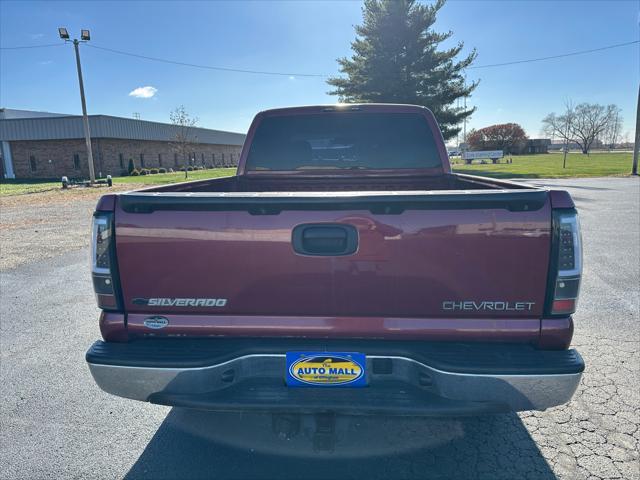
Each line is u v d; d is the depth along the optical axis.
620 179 24.66
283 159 3.88
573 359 1.94
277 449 2.62
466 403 1.96
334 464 2.47
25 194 22.62
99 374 2.07
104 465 2.51
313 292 2.03
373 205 1.96
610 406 3.03
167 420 2.96
